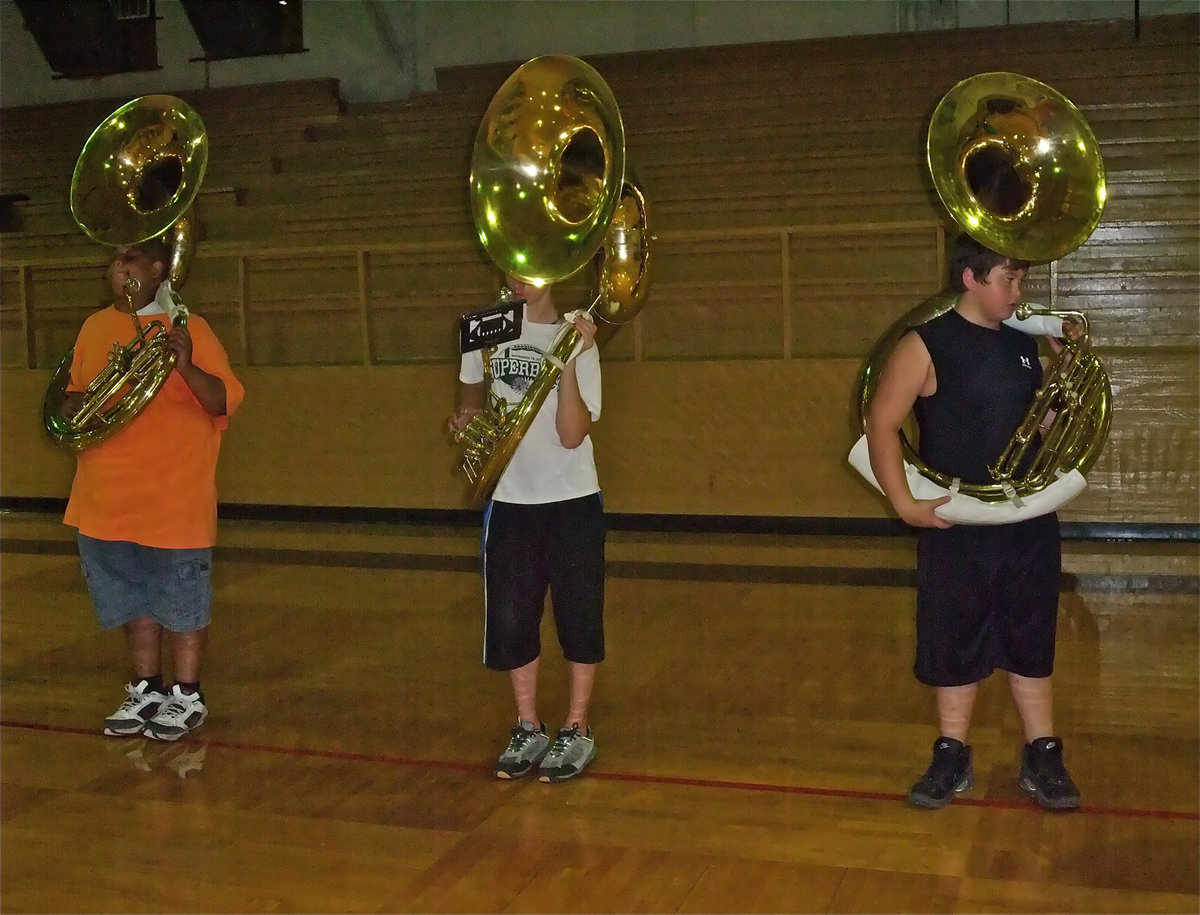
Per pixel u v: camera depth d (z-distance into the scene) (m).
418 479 7.36
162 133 3.58
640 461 7.12
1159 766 3.27
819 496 6.86
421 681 4.21
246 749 3.55
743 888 2.59
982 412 2.83
